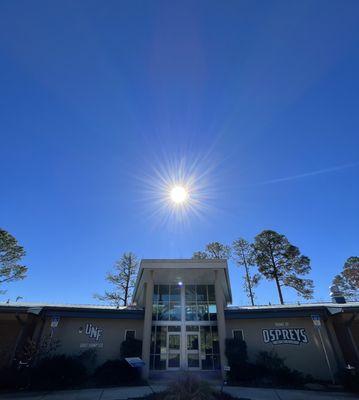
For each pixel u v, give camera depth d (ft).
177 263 57.57
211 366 52.54
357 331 52.29
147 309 55.67
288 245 103.35
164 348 54.54
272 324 54.90
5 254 78.13
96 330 55.31
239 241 118.21
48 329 53.36
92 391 38.37
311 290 97.04
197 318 57.67
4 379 40.01
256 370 46.55
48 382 40.86
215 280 58.03
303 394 36.73
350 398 34.71
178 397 29.86
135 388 40.19
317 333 52.49
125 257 103.50
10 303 58.75
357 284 112.57
